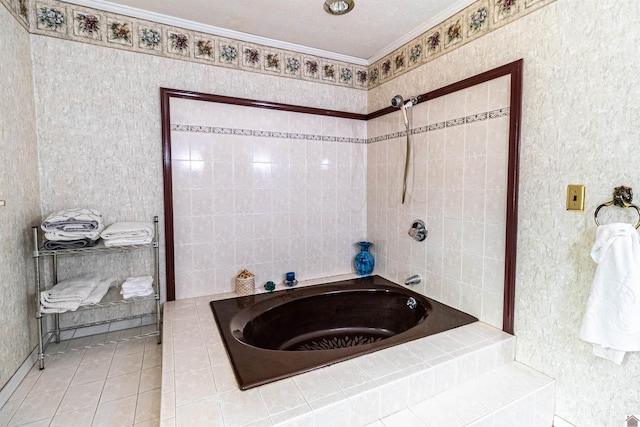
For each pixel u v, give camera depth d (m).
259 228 2.25
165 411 1.07
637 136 1.15
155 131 1.94
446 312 1.84
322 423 1.09
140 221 1.93
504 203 1.59
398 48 2.24
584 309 1.32
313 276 2.46
